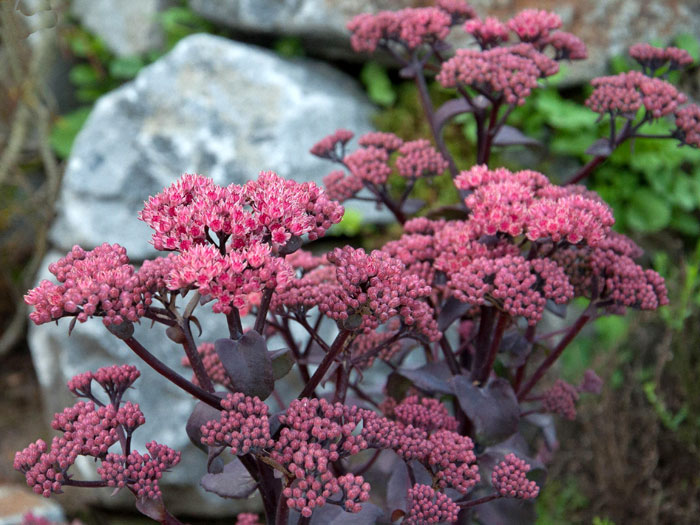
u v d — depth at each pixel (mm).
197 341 2873
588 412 2723
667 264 3160
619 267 1371
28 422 3744
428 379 1402
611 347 2824
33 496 3090
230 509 3057
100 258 1082
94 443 1105
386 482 1598
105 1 3930
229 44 3273
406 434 1201
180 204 1071
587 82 3160
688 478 2613
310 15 3201
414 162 1662
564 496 2684
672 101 1524
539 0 3098
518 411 1317
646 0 3123
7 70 3982
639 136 1592
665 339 2605
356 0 3152
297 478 1066
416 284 1140
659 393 2699
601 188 3219
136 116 3275
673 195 3189
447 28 1746
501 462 1232
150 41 3840
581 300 2969
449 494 1338
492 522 1417
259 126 3127
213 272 981
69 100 4238
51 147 4094
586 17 3107
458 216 1676
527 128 3191
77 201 3271
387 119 3293
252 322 2861
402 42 1843
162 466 1129
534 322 1201
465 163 3152
